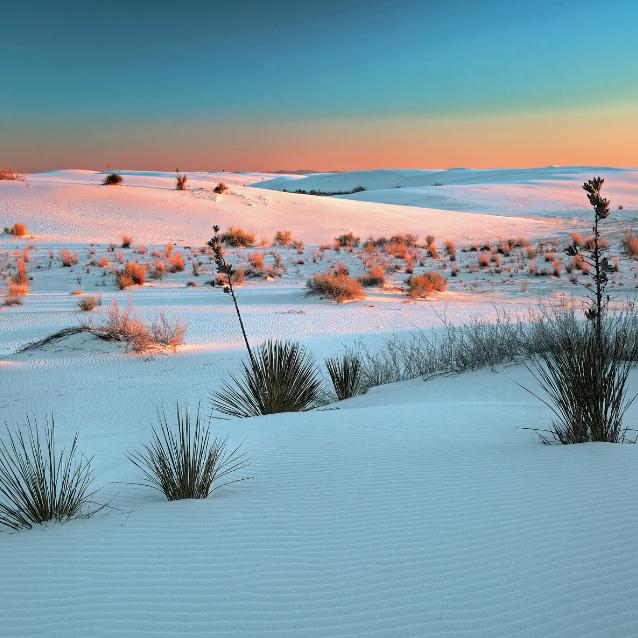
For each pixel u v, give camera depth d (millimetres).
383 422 7379
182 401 11219
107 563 3764
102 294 26578
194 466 5305
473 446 5949
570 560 3379
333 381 11422
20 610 3250
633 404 7230
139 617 3123
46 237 42000
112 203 51719
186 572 3596
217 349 15984
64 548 4027
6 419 10578
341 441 6621
